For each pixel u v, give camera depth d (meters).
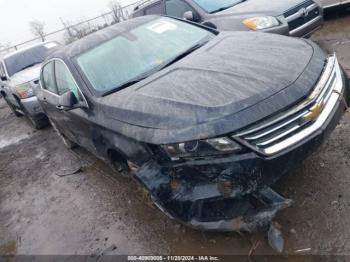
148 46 3.82
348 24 6.71
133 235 3.31
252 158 2.31
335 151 3.36
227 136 2.32
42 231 3.90
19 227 4.14
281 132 2.39
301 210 2.85
